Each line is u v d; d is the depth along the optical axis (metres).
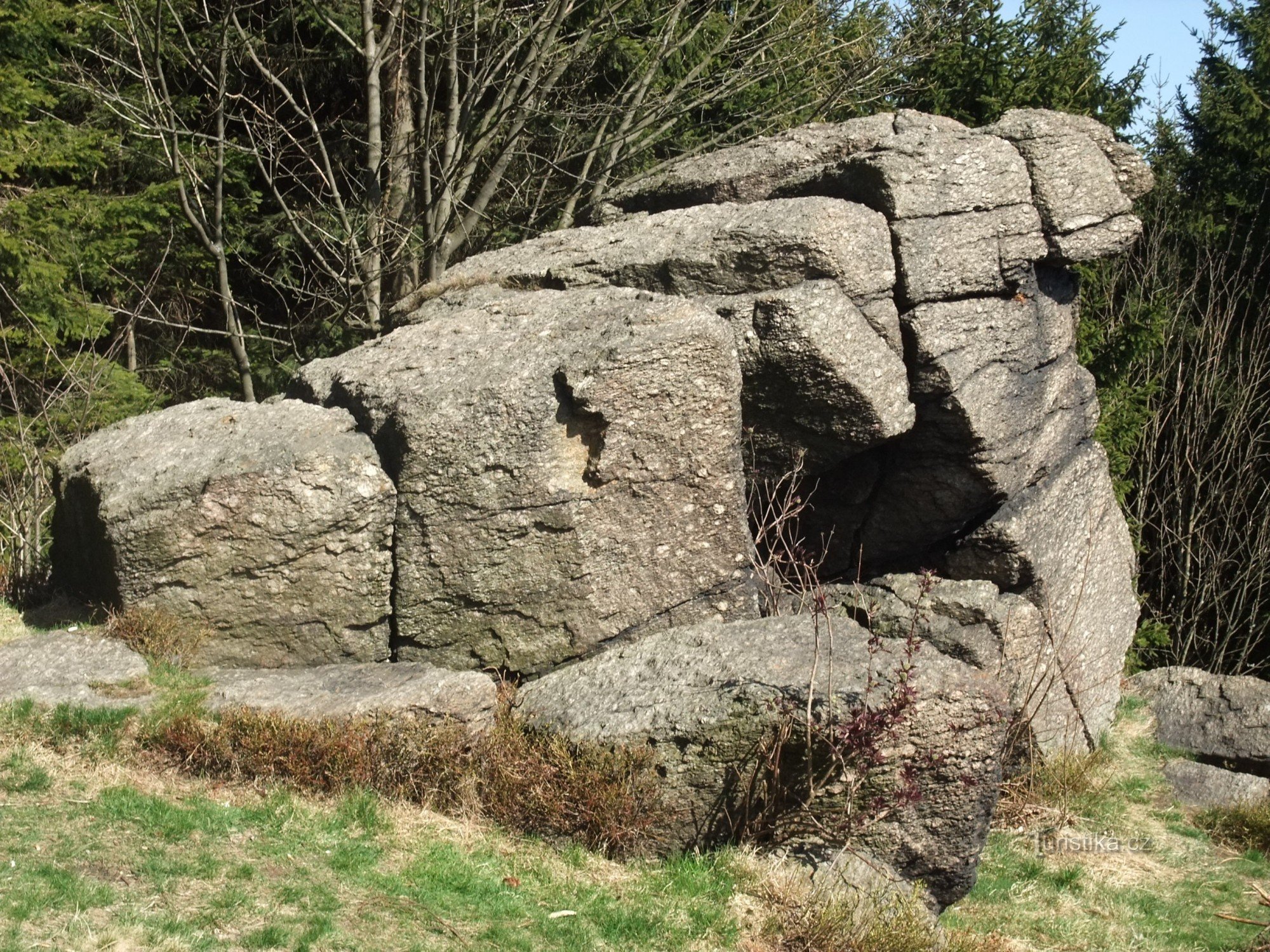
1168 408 17.70
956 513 9.16
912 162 8.77
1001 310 9.03
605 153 15.55
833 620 7.04
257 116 14.87
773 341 8.10
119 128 15.38
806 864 6.34
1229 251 17.61
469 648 7.30
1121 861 8.41
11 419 12.09
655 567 7.48
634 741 6.36
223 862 5.41
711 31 16.55
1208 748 10.34
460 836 6.07
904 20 15.35
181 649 6.91
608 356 7.23
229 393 16.39
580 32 14.12
